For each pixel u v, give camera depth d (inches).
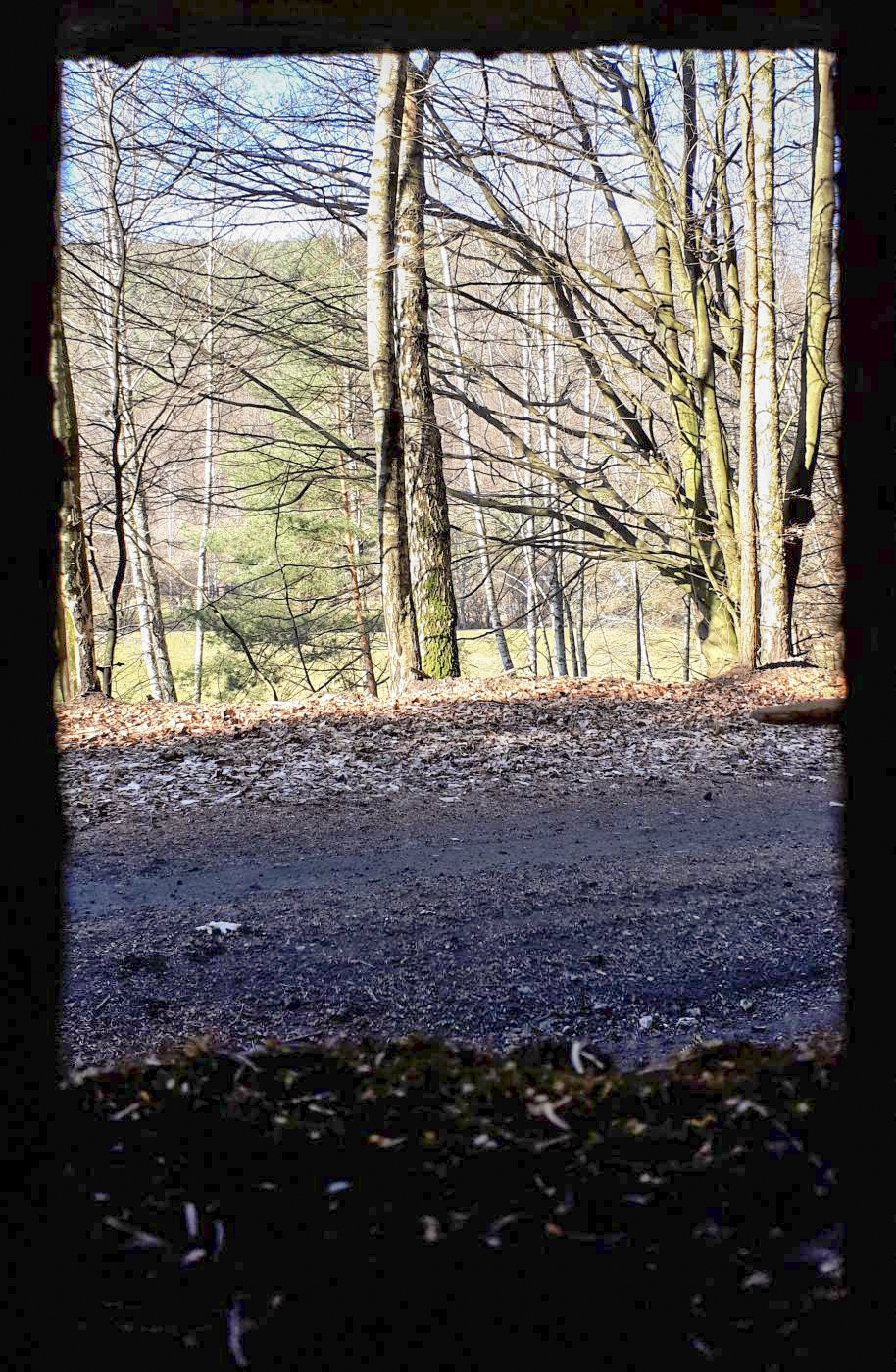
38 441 76.4
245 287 807.1
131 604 1129.4
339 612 1074.7
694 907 288.5
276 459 809.5
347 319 810.8
